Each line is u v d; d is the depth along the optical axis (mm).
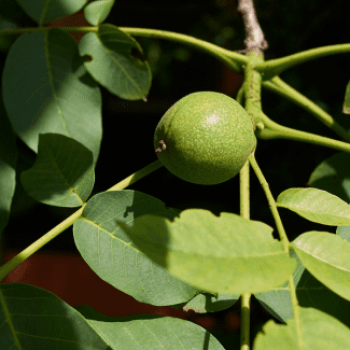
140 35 573
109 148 1141
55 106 540
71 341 508
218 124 529
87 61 553
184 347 516
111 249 521
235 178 852
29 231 1024
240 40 916
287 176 721
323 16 726
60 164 528
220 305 535
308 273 533
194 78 1099
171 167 537
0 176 522
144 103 1098
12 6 643
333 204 526
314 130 711
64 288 1104
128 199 526
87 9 563
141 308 1083
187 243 473
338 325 480
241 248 479
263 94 772
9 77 533
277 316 527
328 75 713
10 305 511
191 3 990
